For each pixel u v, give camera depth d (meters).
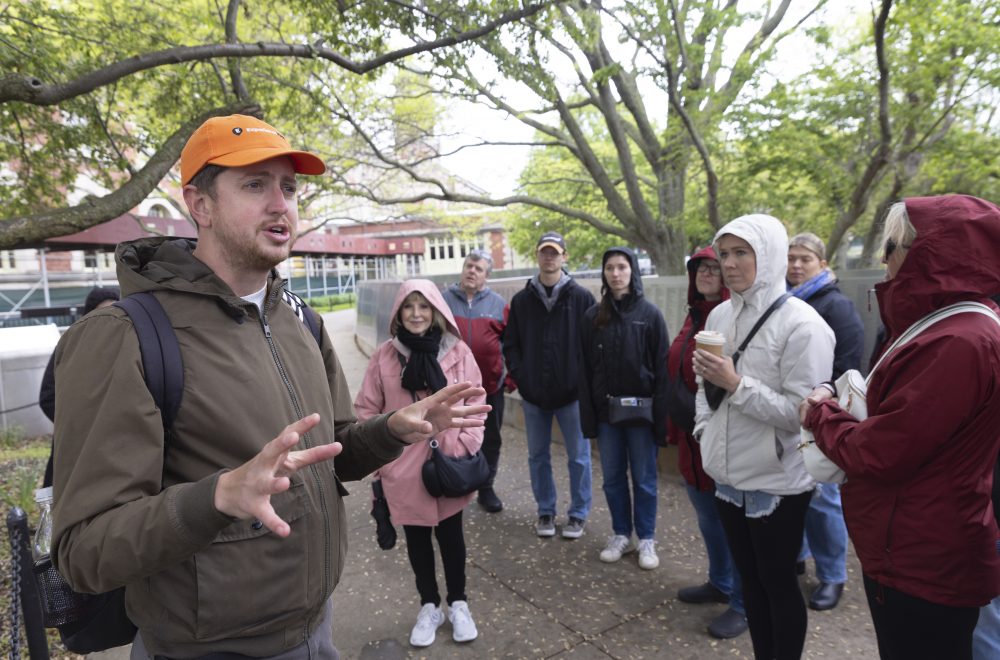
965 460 1.45
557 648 2.84
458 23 4.58
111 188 6.20
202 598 1.19
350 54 4.66
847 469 1.61
